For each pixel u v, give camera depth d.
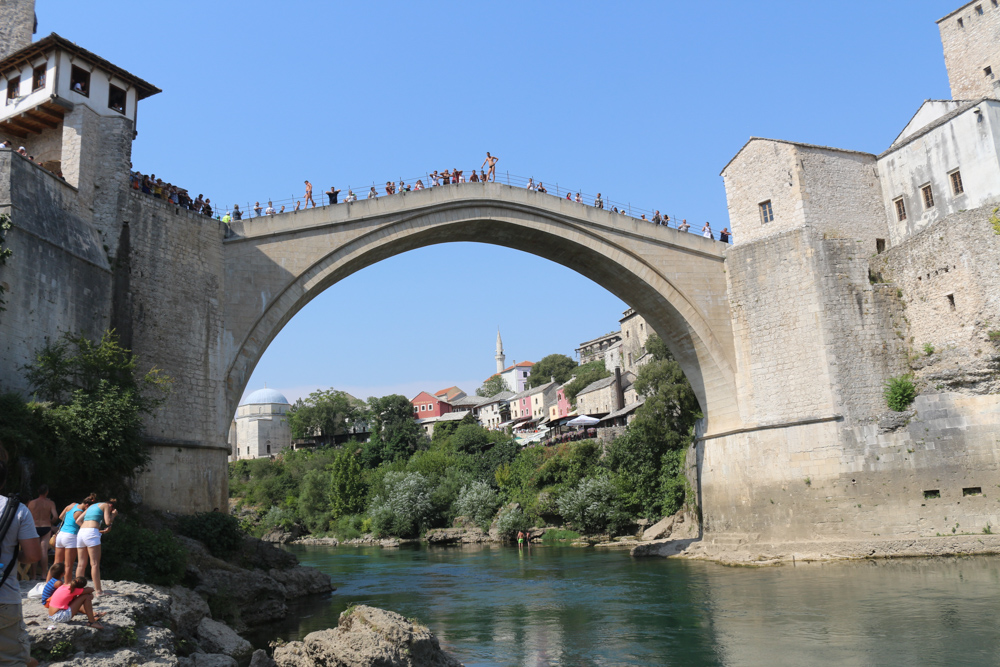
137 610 11.50
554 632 18.80
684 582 26.89
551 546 50.22
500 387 162.62
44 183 21.41
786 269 33.28
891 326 31.94
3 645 5.95
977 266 29.16
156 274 25.17
